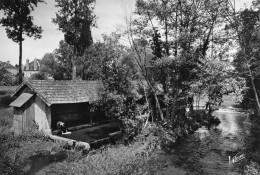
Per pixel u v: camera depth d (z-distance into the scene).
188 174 12.88
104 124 23.67
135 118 19.17
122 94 17.55
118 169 12.15
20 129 19.28
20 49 34.62
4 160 11.57
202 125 25.97
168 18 20.86
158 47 22.09
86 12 37.44
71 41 39.09
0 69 62.16
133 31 20.86
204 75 17.53
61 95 19.30
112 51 17.81
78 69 48.84
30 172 11.51
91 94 21.47
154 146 16.78
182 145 18.59
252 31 15.59
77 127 21.06
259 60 15.93
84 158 13.47
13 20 33.66
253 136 20.53
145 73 21.55
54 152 14.52
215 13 20.67
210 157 15.79
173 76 20.70
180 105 22.05
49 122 18.30
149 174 12.51
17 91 20.19
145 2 19.91
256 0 15.00
